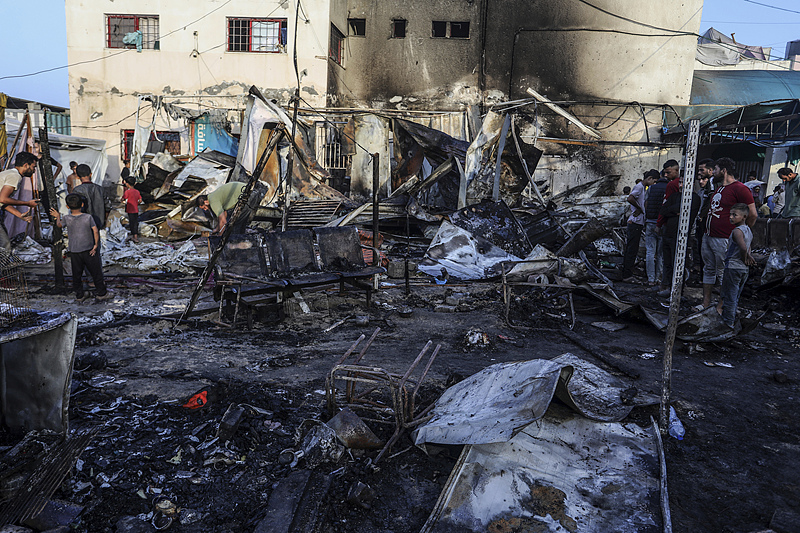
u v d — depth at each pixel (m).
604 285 6.90
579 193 15.16
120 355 5.04
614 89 20.19
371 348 5.50
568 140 18.38
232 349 5.35
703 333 5.70
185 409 3.80
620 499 2.83
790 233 9.12
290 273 6.75
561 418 3.48
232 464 3.13
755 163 20.23
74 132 18.77
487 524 2.61
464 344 5.64
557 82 20.25
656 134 20.22
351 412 3.40
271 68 18.42
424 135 14.21
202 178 14.62
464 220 10.41
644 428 3.62
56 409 2.95
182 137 18.17
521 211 12.80
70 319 2.86
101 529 2.55
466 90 20.48
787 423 3.99
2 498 2.57
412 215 12.62
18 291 3.32
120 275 8.88
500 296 7.87
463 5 20.08
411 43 20.34
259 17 18.22
